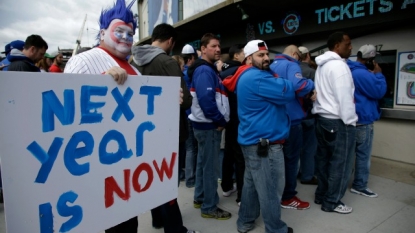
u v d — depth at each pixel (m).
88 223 1.28
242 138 2.30
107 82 1.29
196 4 8.76
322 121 2.75
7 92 1.01
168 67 2.16
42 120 1.10
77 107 1.20
